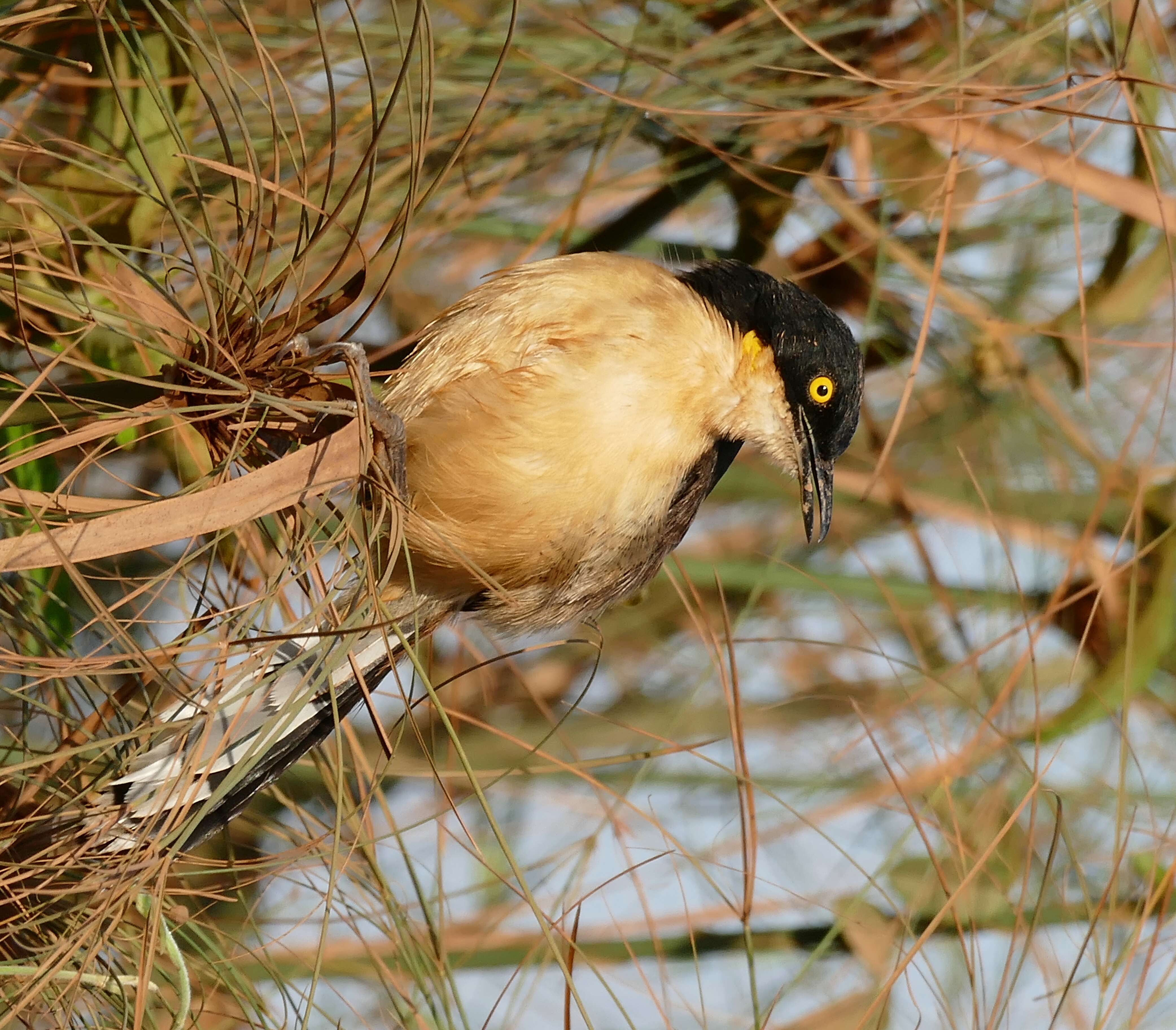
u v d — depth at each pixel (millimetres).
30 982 5539
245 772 5609
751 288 8438
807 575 9352
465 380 7309
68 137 7820
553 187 9883
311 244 6367
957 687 10562
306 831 7410
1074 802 9242
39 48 7758
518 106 9320
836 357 8555
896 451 11688
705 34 9992
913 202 10430
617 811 8641
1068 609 10969
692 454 7906
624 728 10922
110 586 7211
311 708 7254
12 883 5879
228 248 7766
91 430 5844
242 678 5707
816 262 10961
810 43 8523
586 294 7551
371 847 6840
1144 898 7816
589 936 8438
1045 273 10953
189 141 8047
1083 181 9289
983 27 9680
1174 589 10805
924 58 9891
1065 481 11258
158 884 5512
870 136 10289
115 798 5914
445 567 7520
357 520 6262
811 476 8594
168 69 8023
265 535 6992
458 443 7164
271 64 6758
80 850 5801
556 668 11352
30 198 6082
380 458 6551
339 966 7422
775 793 10094
